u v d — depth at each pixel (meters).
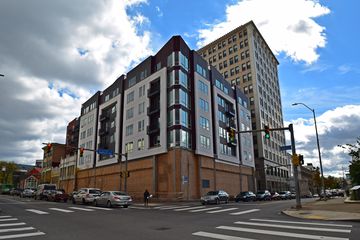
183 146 43.59
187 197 41.94
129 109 55.22
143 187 47.34
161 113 46.34
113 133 60.12
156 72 49.59
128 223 14.31
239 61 89.12
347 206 22.72
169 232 11.27
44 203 33.09
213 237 9.98
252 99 84.25
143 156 48.38
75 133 84.25
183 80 46.94
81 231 11.69
